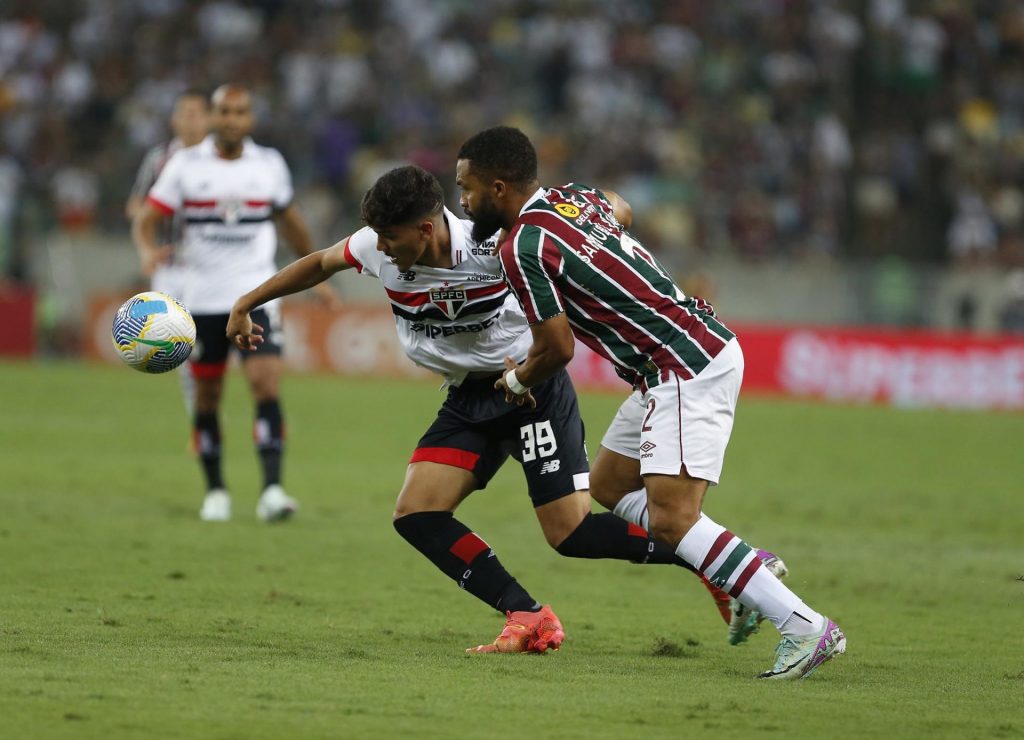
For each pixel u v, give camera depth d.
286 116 98.06
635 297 18.22
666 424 18.17
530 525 34.84
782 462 51.25
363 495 39.19
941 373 79.56
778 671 18.12
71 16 105.19
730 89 106.56
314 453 49.22
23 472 41.47
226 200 33.53
